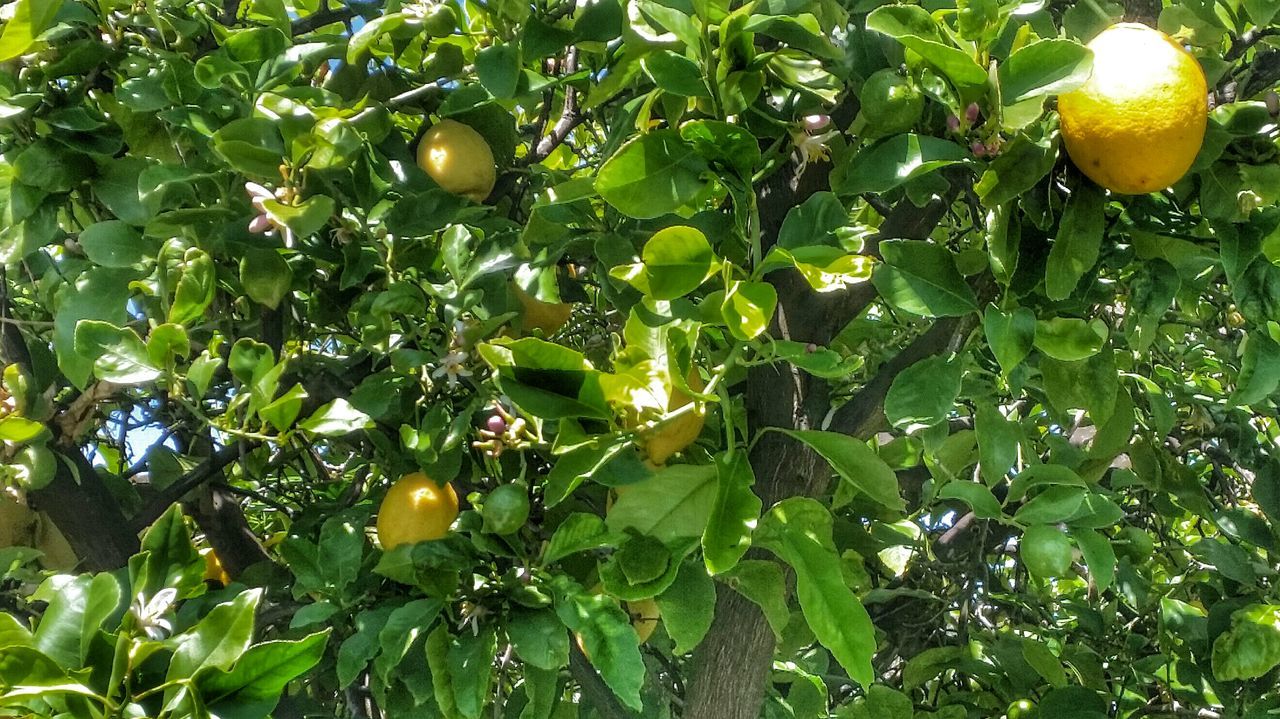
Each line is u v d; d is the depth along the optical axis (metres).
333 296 1.96
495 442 1.66
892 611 2.97
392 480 2.06
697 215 1.76
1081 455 2.22
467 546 1.64
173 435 2.71
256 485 2.78
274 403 1.60
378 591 1.87
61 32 1.82
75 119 1.85
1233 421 2.75
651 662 2.08
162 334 1.60
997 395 2.48
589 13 1.89
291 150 1.70
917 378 1.59
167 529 1.52
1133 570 2.59
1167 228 1.60
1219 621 2.34
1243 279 1.54
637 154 1.50
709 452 1.96
